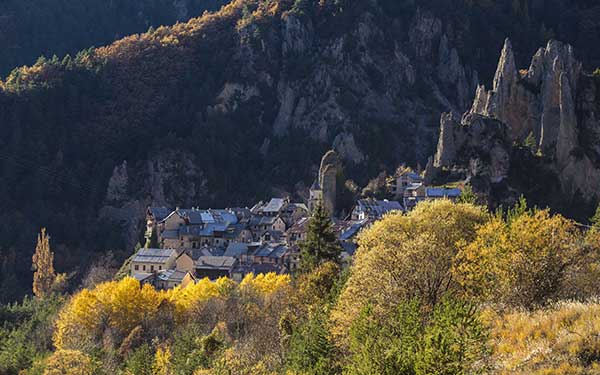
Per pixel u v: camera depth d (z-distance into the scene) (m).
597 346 37.34
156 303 112.62
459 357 35.38
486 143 174.25
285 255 157.25
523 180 171.25
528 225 51.31
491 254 50.91
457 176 169.88
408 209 165.00
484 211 66.62
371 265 54.53
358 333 41.25
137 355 87.19
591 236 54.09
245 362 65.12
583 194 172.62
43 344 120.12
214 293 113.75
